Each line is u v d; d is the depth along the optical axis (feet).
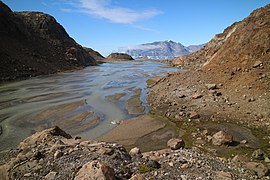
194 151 44.37
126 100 105.70
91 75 204.64
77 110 88.28
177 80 123.34
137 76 199.00
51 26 311.47
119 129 68.54
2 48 183.52
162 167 34.06
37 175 30.48
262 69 91.15
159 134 63.16
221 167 36.11
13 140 58.75
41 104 95.20
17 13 305.94
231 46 124.67
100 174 25.66
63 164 32.01
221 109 75.87
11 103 95.30
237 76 95.55
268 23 110.93
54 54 262.26
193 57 288.51
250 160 44.11
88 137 63.00
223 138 53.06
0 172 32.96
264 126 62.03
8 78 152.05
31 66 192.24
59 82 155.33
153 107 90.74
